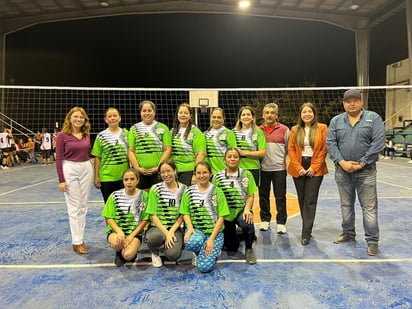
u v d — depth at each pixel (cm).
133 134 370
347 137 347
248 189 343
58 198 639
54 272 307
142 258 339
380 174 900
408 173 916
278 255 343
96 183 376
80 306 249
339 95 1875
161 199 326
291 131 391
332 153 357
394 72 1588
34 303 253
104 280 290
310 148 379
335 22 1650
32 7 1526
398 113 1561
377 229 341
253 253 330
